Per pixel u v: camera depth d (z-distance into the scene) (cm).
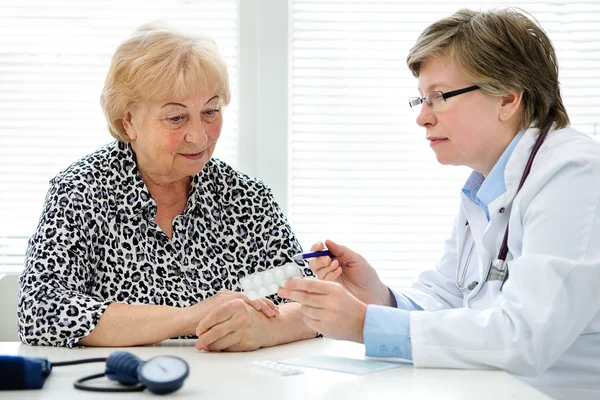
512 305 114
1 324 181
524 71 138
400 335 114
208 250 172
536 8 251
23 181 246
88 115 247
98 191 162
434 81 142
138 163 168
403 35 250
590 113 251
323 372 109
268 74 244
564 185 124
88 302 141
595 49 250
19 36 245
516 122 143
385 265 249
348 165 250
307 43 249
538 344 111
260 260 175
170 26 163
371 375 107
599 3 252
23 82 245
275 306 145
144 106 157
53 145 246
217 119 164
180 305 163
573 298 114
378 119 250
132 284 161
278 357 125
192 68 155
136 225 163
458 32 141
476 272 158
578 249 118
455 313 116
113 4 246
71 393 94
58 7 246
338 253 149
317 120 250
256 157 247
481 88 140
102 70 247
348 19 248
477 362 111
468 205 154
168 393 93
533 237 122
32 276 147
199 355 127
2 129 246
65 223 154
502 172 142
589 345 131
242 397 92
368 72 250
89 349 134
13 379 95
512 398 92
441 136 144
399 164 251
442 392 95
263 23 244
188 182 174
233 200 178
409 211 251
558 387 132
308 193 248
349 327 117
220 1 247
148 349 134
